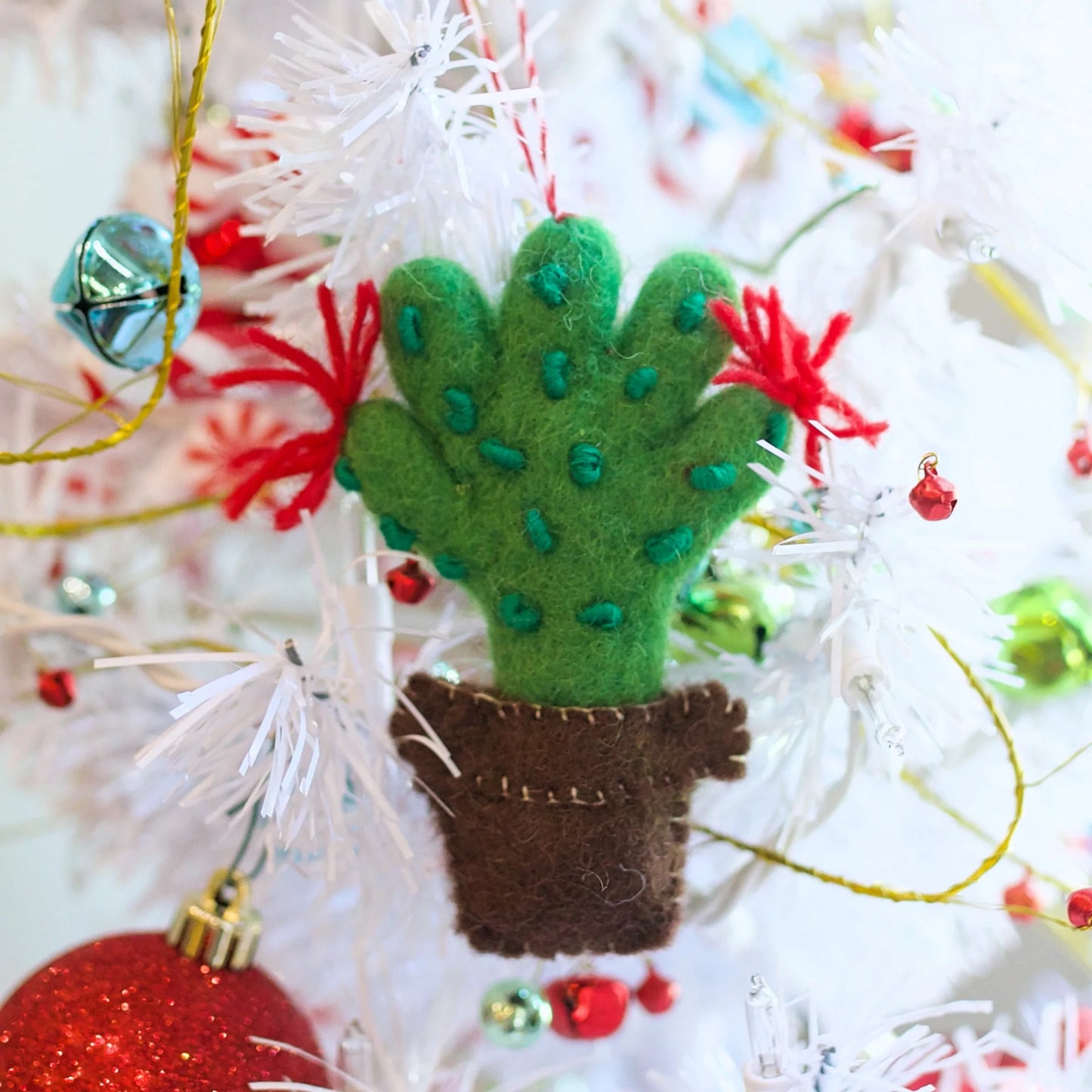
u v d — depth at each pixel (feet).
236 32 1.24
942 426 1.20
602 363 1.07
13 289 1.29
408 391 1.08
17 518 1.26
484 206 1.10
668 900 1.09
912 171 1.15
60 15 1.26
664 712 1.08
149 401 1.09
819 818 1.18
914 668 1.16
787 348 1.06
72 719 1.25
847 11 1.36
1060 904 1.24
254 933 1.11
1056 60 1.09
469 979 1.18
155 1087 1.05
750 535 1.21
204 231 1.20
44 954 1.54
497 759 1.07
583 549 1.06
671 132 1.36
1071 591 1.25
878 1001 1.12
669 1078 1.13
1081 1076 1.11
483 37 1.11
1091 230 1.09
